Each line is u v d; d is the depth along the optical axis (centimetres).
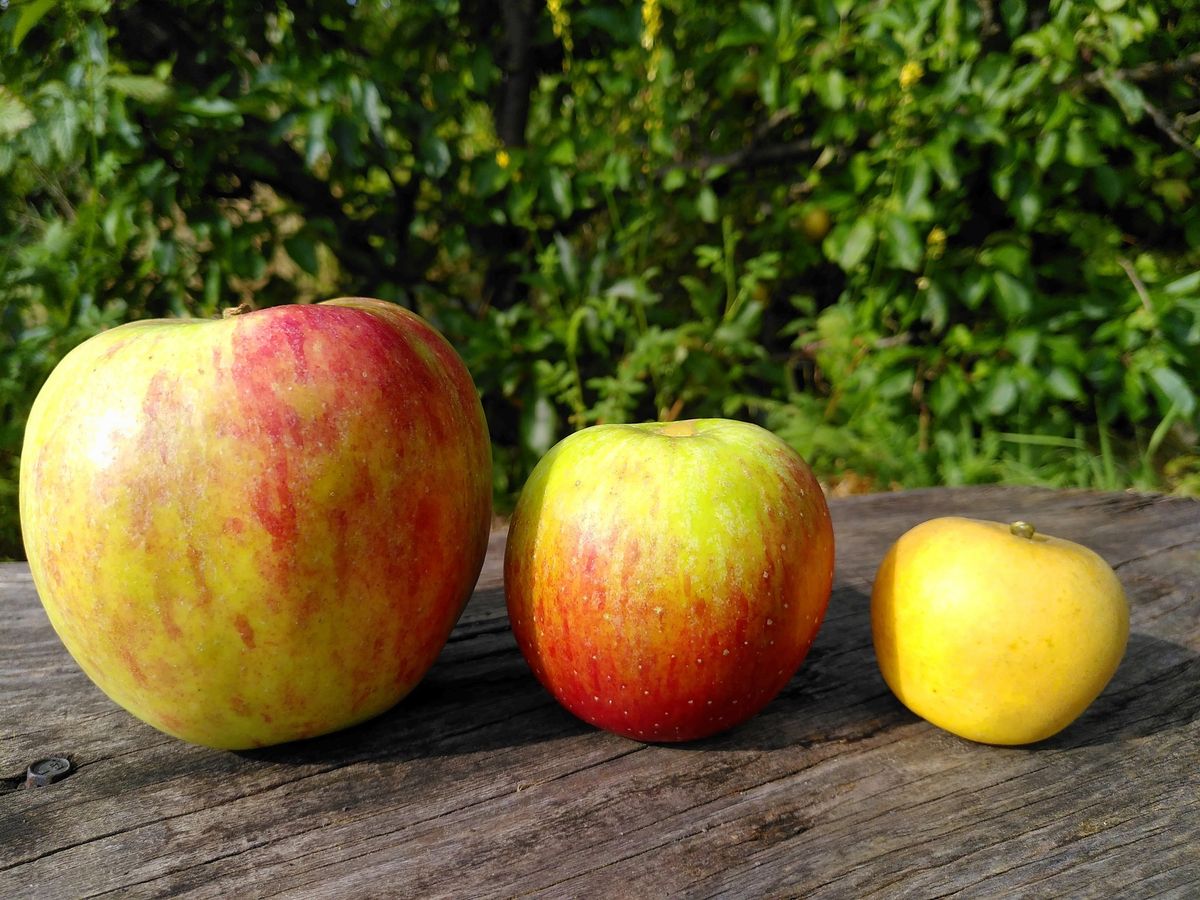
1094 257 54
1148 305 51
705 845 17
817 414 56
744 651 19
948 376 54
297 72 47
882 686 23
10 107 42
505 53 55
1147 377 52
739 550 18
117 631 17
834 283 66
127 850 17
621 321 54
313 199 55
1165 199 56
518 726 21
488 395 59
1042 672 19
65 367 18
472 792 19
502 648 25
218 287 51
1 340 49
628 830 18
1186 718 22
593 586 18
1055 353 52
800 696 23
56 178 52
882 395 55
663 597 18
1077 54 47
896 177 49
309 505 17
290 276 65
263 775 19
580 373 59
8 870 16
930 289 53
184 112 47
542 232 59
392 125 52
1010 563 19
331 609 17
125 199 47
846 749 20
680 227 62
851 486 54
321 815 18
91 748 20
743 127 61
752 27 50
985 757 20
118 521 16
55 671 23
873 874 17
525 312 53
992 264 52
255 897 16
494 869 17
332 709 19
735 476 19
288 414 17
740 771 20
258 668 18
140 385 17
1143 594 28
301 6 52
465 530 19
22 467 18
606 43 58
